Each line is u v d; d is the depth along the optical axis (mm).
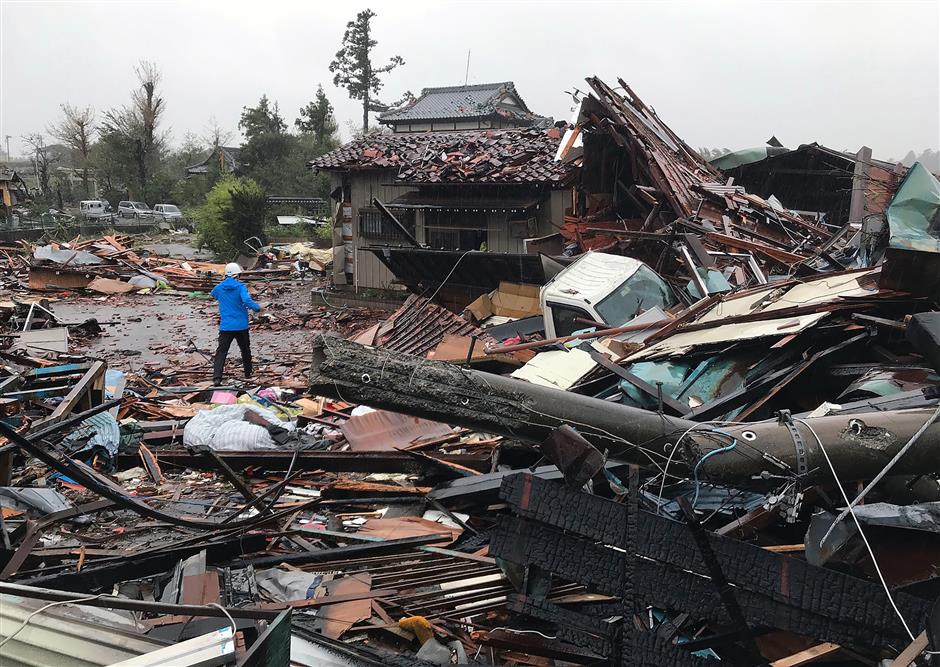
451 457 6691
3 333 14219
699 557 3367
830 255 10070
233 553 5023
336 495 6418
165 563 4695
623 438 3711
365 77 50969
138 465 7207
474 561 4926
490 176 16219
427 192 17859
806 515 4488
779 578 3324
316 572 4895
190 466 7090
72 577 4289
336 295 19625
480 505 5785
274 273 25953
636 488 3465
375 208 19344
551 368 7367
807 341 6324
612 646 3539
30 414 7047
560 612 3643
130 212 45031
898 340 6070
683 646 3707
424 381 3635
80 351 13906
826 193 17391
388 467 6770
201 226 31094
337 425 8359
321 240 31641
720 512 4660
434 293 13766
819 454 3547
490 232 17016
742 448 3588
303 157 46125
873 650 3494
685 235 10883
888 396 4785
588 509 3473
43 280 22062
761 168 17359
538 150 16766
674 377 6688
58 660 2197
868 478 3607
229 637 2205
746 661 3803
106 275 23531
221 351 10953
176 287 23391
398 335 11406
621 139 14273
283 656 2324
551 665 3980
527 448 6578
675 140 15969
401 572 4848
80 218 43219
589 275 9984
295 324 17031
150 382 10594
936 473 3584
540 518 3504
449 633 4195
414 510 5973
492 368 9500
